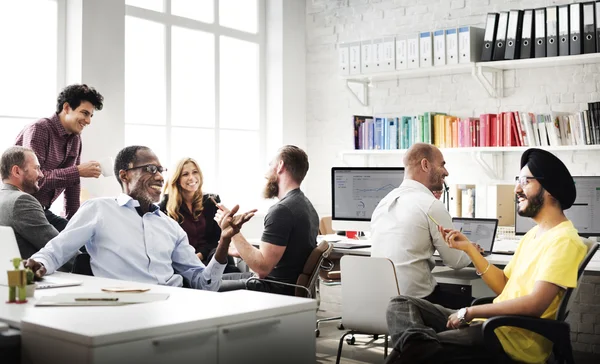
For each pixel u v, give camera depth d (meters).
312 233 3.41
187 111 5.77
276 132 6.29
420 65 5.38
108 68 4.87
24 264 2.45
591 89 4.95
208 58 5.91
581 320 4.80
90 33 4.76
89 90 4.09
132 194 2.95
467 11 5.51
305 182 6.44
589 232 4.10
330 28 6.30
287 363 1.96
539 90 5.17
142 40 5.44
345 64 5.81
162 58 5.57
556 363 2.32
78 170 4.02
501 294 2.53
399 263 3.20
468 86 5.51
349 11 6.18
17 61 4.64
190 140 5.79
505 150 5.00
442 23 5.65
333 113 6.29
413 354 2.36
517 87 5.26
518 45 4.97
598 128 4.65
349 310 3.25
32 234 3.04
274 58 6.30
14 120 4.64
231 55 6.11
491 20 5.08
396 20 5.91
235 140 6.12
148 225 2.94
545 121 4.86
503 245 4.18
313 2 6.40
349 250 4.14
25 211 3.05
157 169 2.95
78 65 4.74
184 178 4.25
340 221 4.73
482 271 2.68
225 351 1.80
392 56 5.53
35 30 4.71
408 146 5.48
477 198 4.75
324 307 5.98
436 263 3.81
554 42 4.79
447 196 4.89
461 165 5.57
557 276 2.27
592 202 4.09
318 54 6.38
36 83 4.72
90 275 2.86
